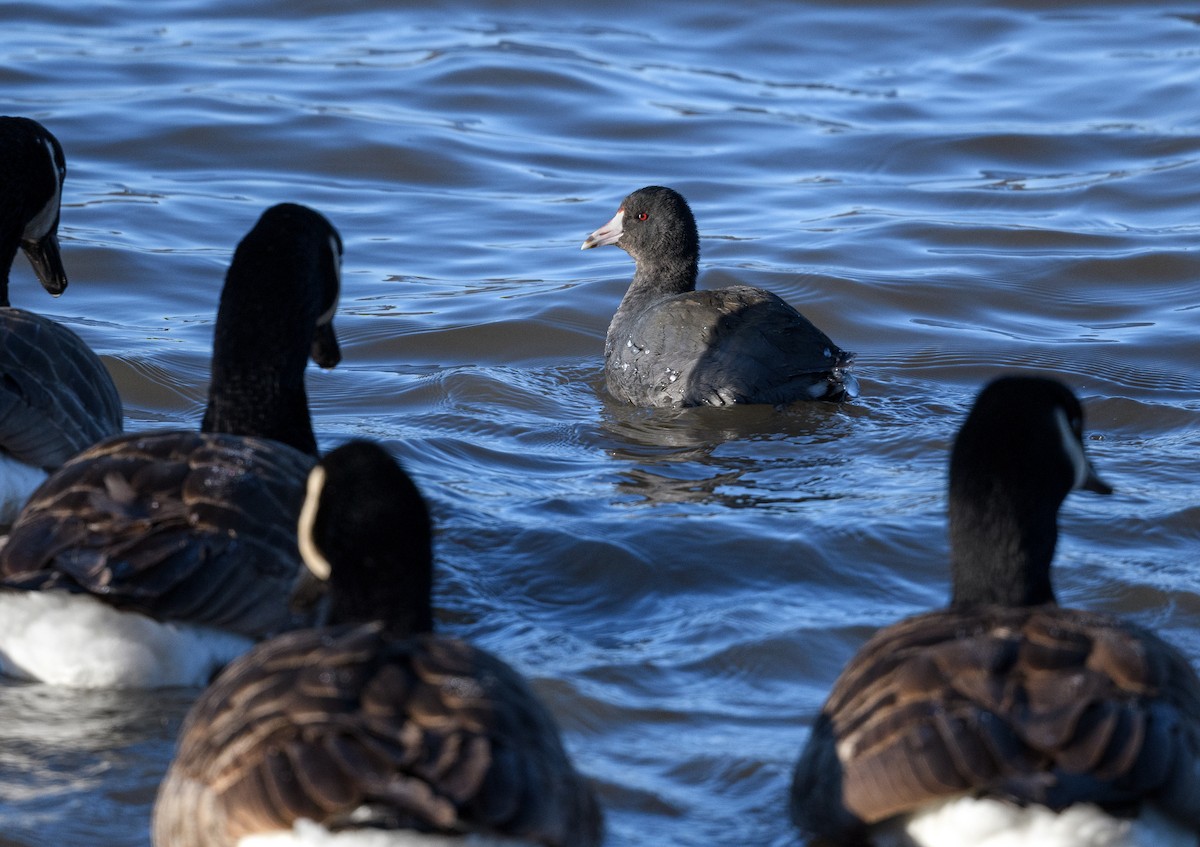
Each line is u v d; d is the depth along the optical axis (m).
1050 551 9.31
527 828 6.56
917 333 19.62
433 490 13.98
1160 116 28.23
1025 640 7.61
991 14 33.66
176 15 32.59
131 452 10.38
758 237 22.83
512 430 16.17
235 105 27.05
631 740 9.48
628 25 32.94
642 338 17.59
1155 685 7.38
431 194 24.33
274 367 12.12
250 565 9.84
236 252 12.25
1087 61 31.11
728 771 9.09
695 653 10.78
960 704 7.24
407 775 6.54
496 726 6.89
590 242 20.06
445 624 11.27
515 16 33.28
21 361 12.68
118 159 24.56
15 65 28.34
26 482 12.65
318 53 30.47
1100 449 15.42
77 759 8.96
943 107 28.81
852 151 26.62
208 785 6.98
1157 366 18.33
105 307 19.59
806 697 10.19
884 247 22.39
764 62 31.16
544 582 12.16
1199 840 7.62
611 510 13.57
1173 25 33.19
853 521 13.17
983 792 7.11
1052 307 20.47
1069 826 6.96
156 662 9.65
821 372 17.06
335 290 12.89
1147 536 13.00
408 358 18.80
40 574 9.40
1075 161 26.33
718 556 12.53
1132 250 22.22
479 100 28.20
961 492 9.23
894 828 7.50
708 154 26.39
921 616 8.54
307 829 6.50
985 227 23.00
